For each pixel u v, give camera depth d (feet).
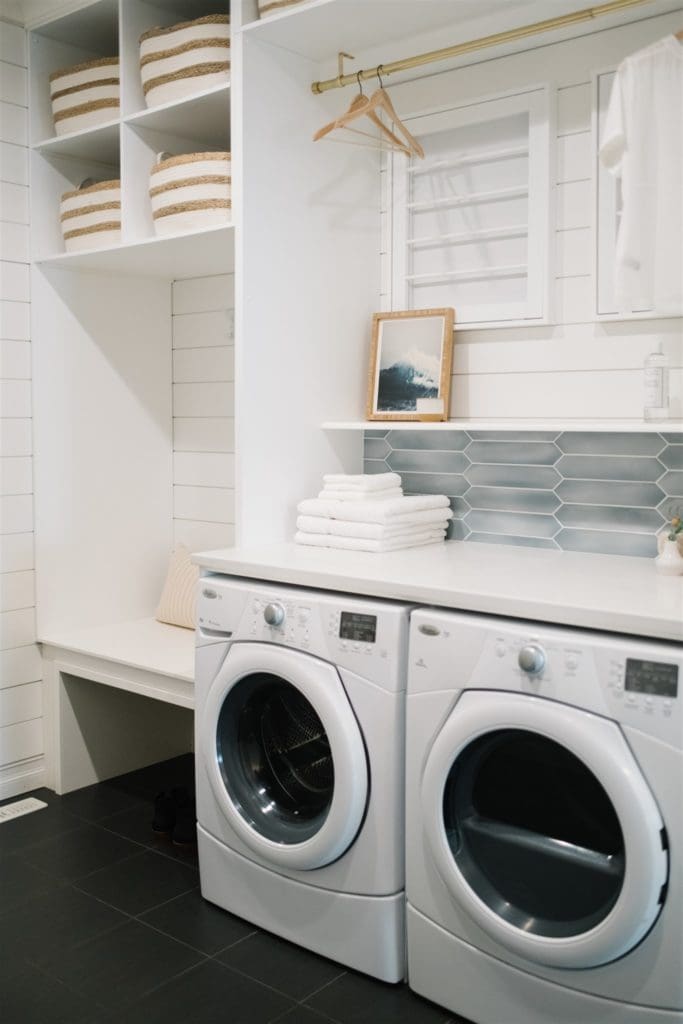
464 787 6.94
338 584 7.72
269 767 8.41
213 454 11.81
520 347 9.32
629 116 7.20
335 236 9.84
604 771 6.02
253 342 9.10
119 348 11.66
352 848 7.57
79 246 10.60
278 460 9.50
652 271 7.33
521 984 6.71
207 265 10.98
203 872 8.77
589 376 8.90
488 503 9.59
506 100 9.11
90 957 7.85
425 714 7.05
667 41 7.12
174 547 12.39
